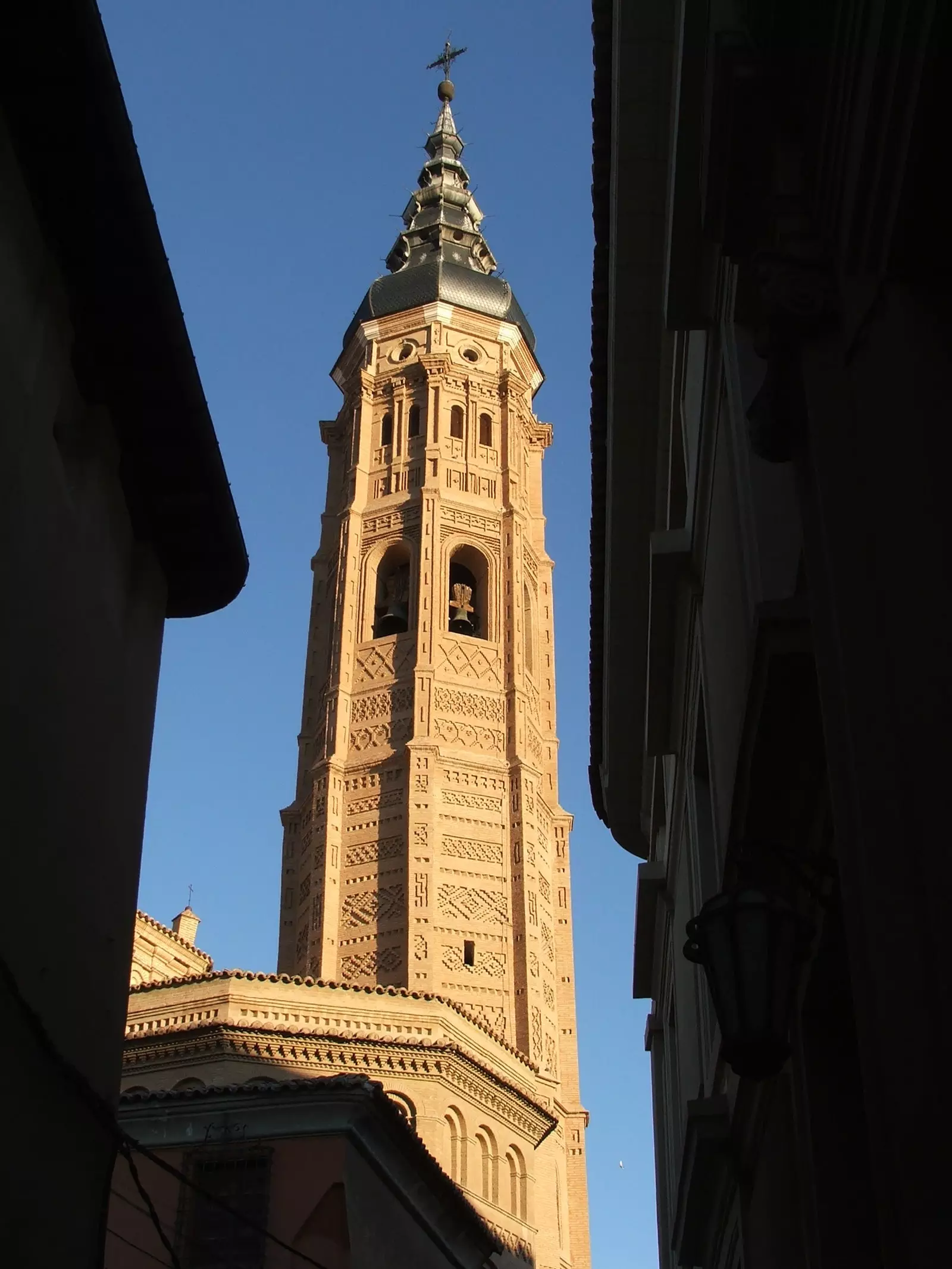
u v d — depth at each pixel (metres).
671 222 14.80
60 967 11.55
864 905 8.50
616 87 16.91
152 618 14.54
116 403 13.60
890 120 8.51
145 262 12.56
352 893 51.22
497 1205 41.59
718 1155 17.47
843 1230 11.96
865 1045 8.46
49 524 11.92
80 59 11.16
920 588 8.12
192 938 59.09
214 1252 21.91
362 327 65.25
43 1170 10.82
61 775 11.84
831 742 9.17
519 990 49.94
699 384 17.09
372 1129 23.45
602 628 26.08
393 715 54.56
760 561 12.82
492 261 71.88
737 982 10.05
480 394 63.44
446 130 76.94
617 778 27.47
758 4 10.70
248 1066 39.62
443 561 58.12
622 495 21.95
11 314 11.31
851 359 9.50
